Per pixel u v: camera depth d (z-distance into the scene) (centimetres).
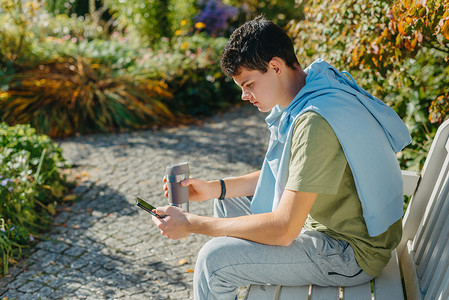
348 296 160
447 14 193
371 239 158
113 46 714
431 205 179
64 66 645
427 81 284
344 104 148
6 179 304
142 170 444
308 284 164
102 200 379
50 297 254
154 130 577
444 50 250
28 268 281
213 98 679
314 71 158
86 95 592
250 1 1014
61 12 1050
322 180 143
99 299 251
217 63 688
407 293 177
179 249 301
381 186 153
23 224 316
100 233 324
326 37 294
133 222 340
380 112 159
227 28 925
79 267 283
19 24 644
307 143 142
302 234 163
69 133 563
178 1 862
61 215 352
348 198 155
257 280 159
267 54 150
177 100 650
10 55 637
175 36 813
